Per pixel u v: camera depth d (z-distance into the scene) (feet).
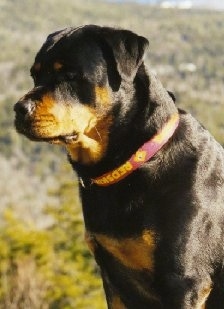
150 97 16.78
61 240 84.28
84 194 17.06
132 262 16.66
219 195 16.92
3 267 58.29
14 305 55.77
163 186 16.35
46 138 16.61
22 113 16.52
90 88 16.78
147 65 17.31
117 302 17.66
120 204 16.43
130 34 16.99
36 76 17.56
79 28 17.33
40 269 61.77
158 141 16.55
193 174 16.60
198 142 17.10
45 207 94.43
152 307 17.10
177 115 17.16
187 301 16.40
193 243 16.35
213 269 16.84
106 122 16.72
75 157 17.21
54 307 62.08
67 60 16.88
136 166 16.43
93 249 17.43
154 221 16.28
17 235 62.13
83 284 67.67
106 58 16.94
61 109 16.67
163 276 16.38
